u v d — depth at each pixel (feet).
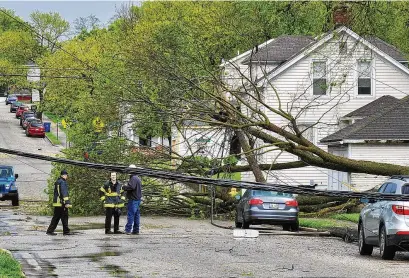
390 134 158.40
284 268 64.75
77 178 135.13
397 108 165.68
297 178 179.32
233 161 131.13
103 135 134.92
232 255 75.46
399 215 70.69
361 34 119.65
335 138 163.43
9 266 57.62
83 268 64.13
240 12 143.43
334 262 70.13
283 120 179.52
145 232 104.73
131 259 71.20
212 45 150.00
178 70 123.44
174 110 124.77
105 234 100.78
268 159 177.47
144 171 28.86
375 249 85.61
